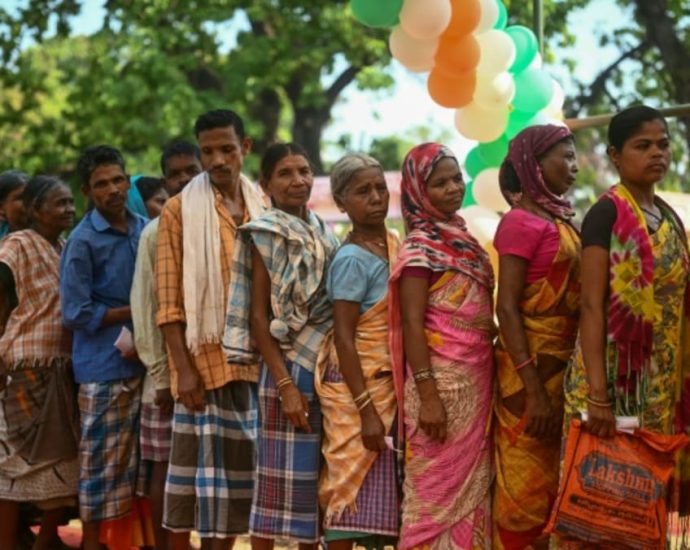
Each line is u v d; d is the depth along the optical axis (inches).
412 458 175.2
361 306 180.2
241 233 191.3
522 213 173.8
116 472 222.7
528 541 177.2
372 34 792.3
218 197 206.5
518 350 171.0
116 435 222.7
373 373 178.7
